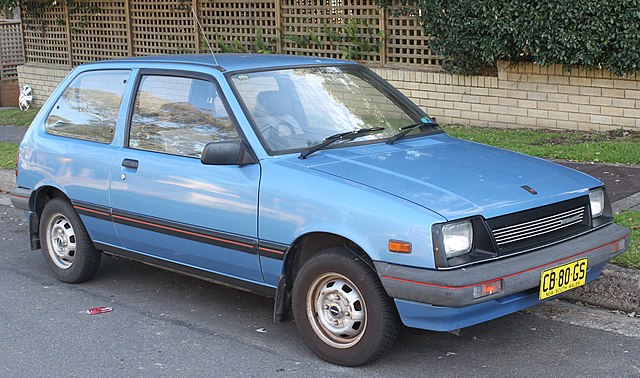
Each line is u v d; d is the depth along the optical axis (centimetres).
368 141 559
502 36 1100
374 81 629
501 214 463
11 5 1766
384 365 493
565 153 953
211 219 539
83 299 636
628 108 1053
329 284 492
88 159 622
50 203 667
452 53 1170
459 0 1123
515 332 540
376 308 469
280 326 570
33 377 496
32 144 678
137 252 611
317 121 562
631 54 1005
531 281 458
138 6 1580
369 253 461
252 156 525
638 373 473
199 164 549
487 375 477
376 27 1277
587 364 488
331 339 496
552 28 1048
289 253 507
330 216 477
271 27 1391
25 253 769
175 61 599
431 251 441
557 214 493
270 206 505
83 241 650
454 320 452
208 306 615
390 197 464
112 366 509
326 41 1341
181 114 575
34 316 600
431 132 599
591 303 585
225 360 513
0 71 1903
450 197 465
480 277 439
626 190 801
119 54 1642
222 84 556
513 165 532
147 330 568
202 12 1480
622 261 591
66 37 1727
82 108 651
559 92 1105
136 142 599
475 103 1187
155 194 571
